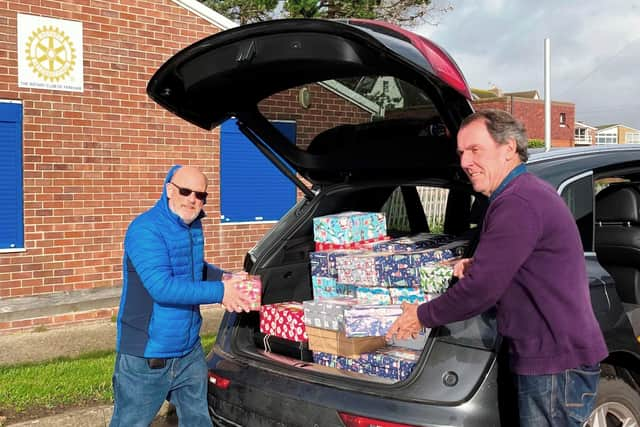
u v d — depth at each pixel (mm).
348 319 2971
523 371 2332
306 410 2785
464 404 2488
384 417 2562
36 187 7430
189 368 3271
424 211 3820
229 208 9125
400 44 2680
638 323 3451
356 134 3473
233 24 8789
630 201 3775
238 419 3084
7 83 7195
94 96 7777
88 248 7820
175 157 8469
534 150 3580
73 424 4379
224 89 3445
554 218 2271
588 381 2348
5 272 7273
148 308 3094
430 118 3061
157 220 3072
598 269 3018
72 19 7559
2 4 7098
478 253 2305
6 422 4250
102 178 7883
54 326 7109
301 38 2846
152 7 8141
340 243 3633
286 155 3773
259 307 3127
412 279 3057
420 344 3074
